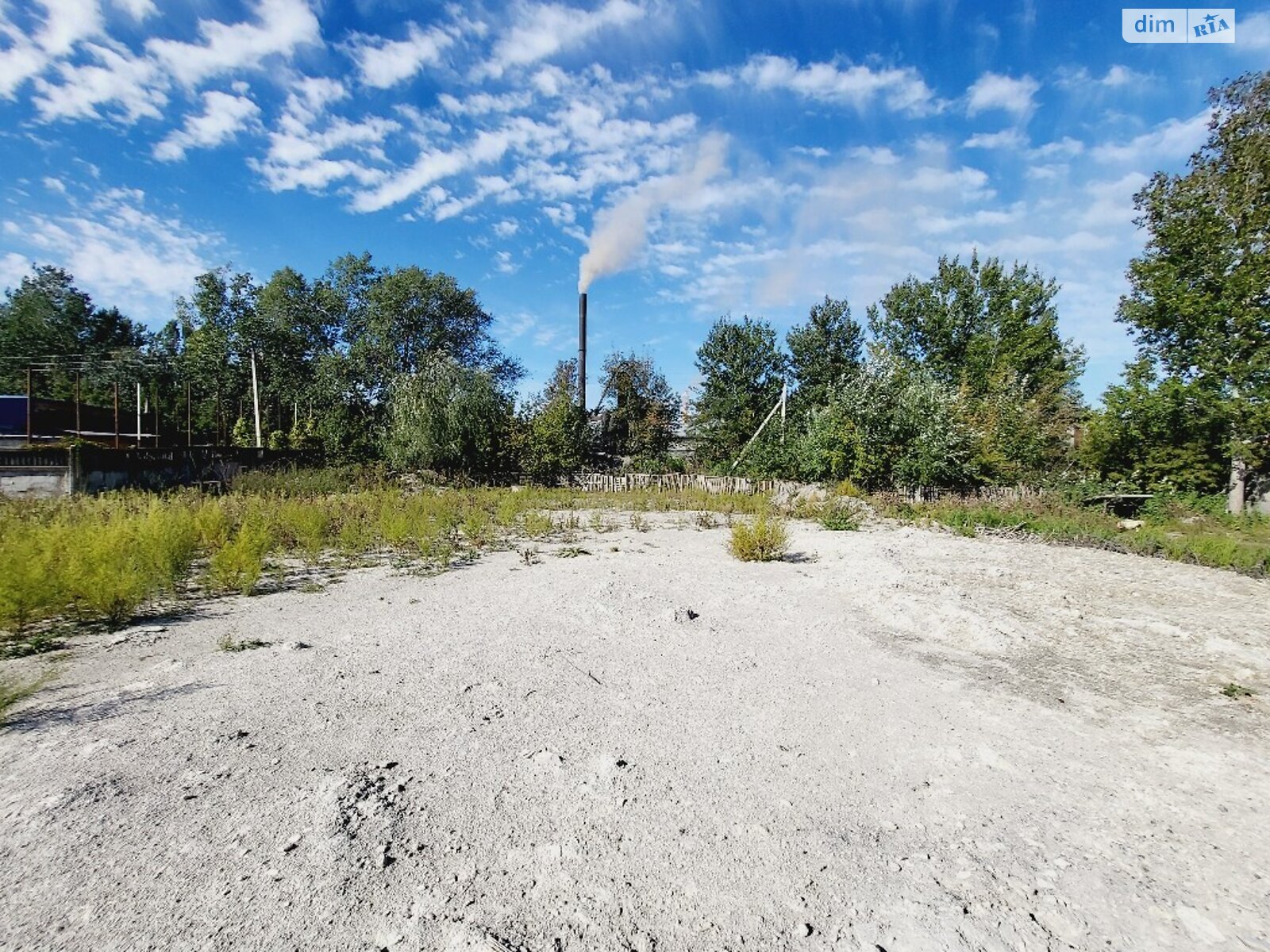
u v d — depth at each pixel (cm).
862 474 1662
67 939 166
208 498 1024
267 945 166
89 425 2502
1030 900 193
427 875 197
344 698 333
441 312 3728
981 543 987
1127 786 262
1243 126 1413
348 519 936
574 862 205
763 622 502
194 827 217
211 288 3456
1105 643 467
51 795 231
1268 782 265
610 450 2923
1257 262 1362
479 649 420
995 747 296
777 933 177
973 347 2898
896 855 214
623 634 458
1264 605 599
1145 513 1404
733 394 2848
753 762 277
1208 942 176
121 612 491
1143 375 1547
